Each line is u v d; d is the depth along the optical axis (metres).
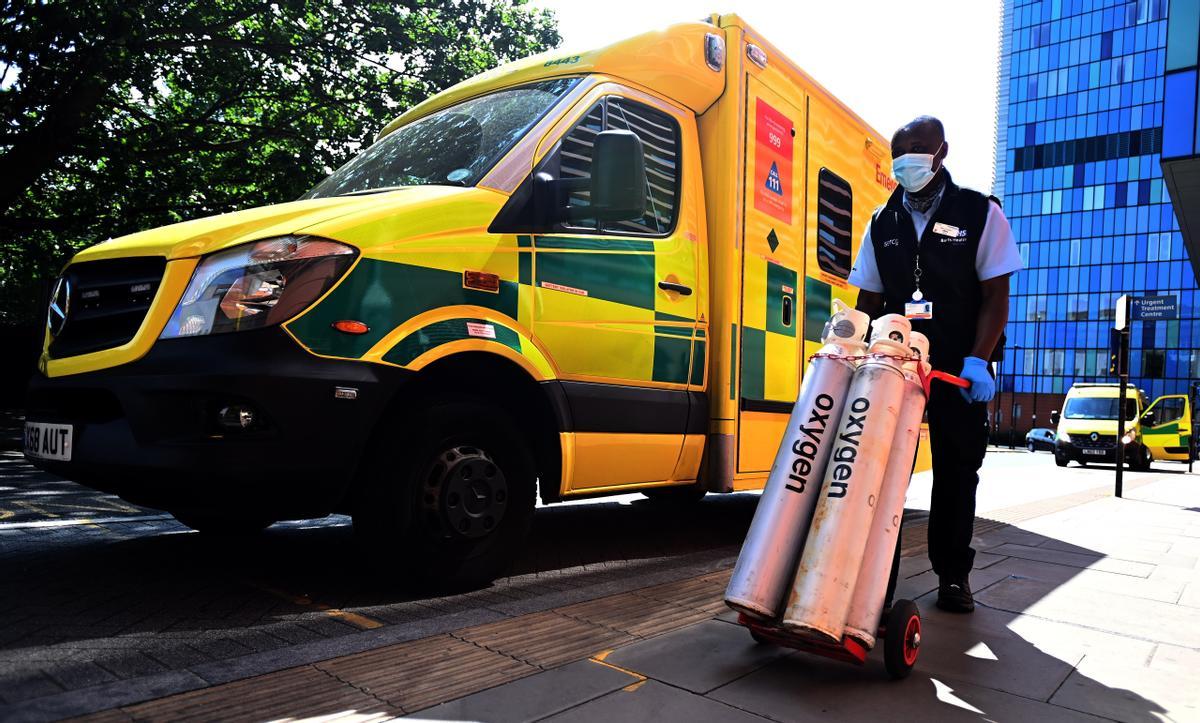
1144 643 2.86
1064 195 74.12
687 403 4.38
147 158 14.45
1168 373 68.75
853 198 6.17
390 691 2.20
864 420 2.39
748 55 4.84
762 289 4.93
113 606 3.05
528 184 3.66
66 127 12.79
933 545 3.32
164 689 2.18
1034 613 3.24
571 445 3.70
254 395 2.76
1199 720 2.17
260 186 15.59
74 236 15.68
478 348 3.32
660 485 4.30
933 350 3.19
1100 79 72.06
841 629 2.23
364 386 2.96
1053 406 74.31
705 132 4.76
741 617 2.42
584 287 3.82
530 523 3.63
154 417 2.82
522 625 2.87
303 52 15.21
